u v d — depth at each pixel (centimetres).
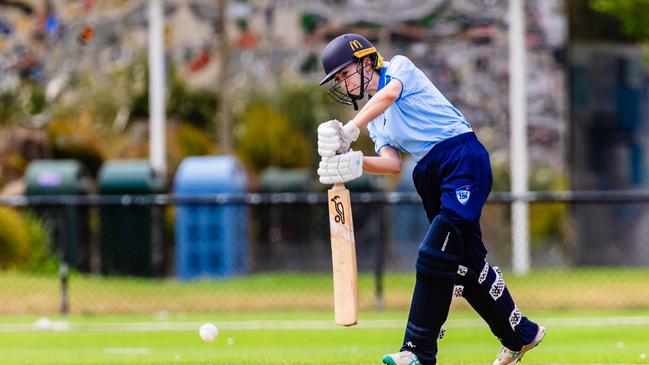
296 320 4578
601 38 8225
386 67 2183
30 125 7088
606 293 5375
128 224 5859
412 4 7381
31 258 5838
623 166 8300
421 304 2120
